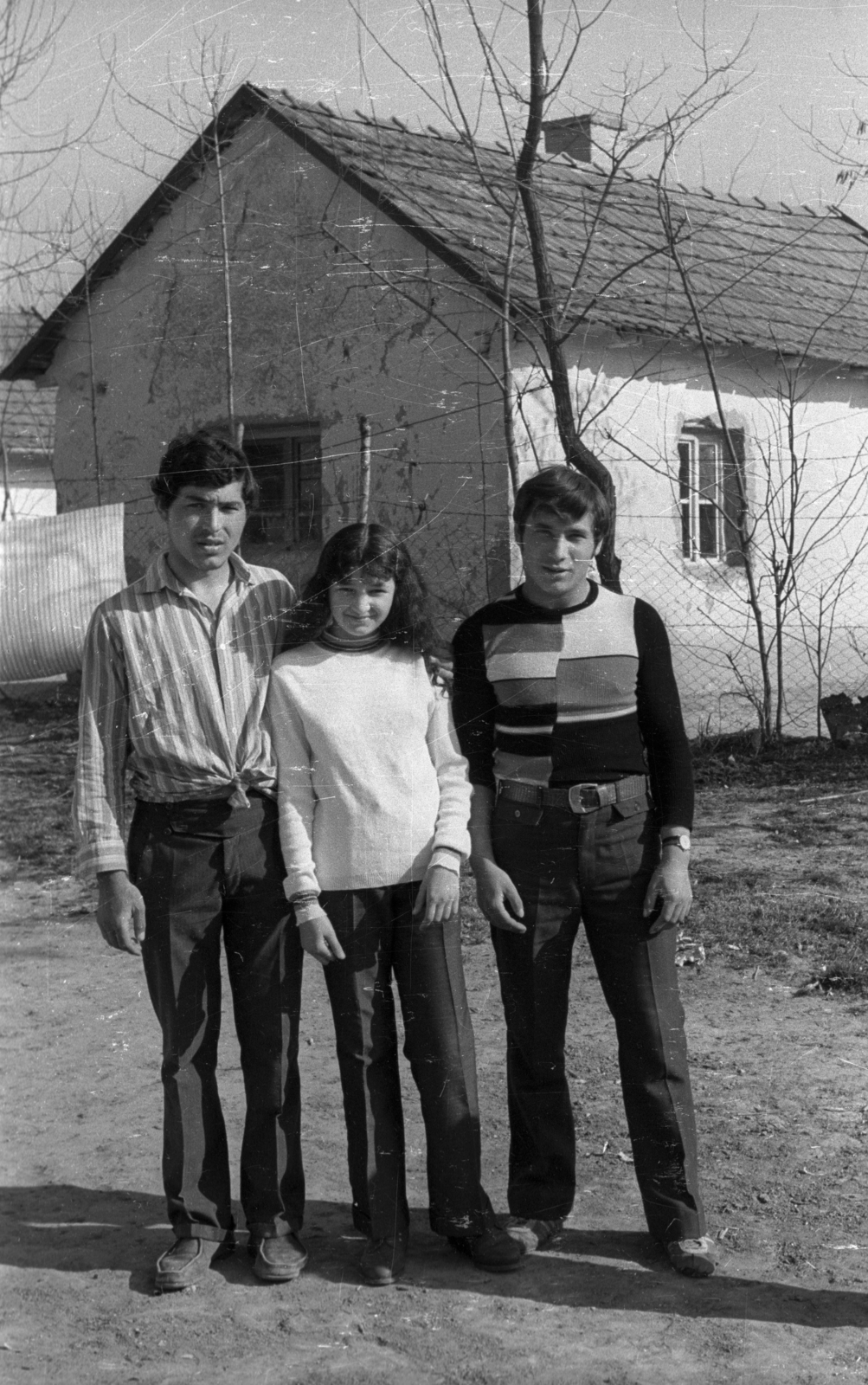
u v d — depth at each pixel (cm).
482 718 300
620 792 296
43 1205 330
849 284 1074
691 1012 470
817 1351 266
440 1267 300
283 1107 296
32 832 656
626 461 920
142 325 901
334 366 898
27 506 691
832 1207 329
